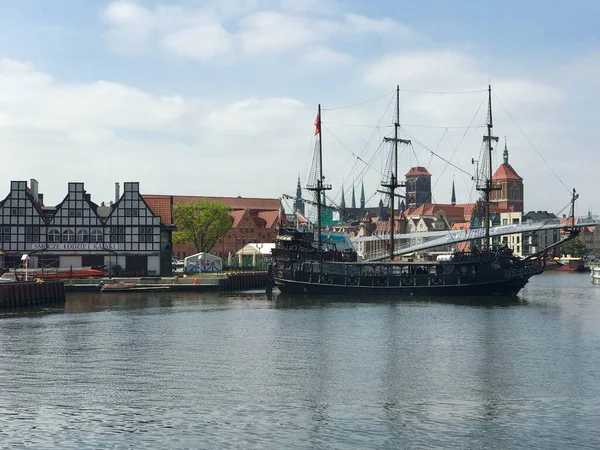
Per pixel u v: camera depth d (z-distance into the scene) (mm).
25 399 49844
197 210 188875
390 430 43594
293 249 134125
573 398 50500
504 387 53594
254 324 87000
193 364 61656
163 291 134000
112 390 52312
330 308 106438
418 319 92938
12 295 102188
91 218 149750
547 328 84500
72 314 95750
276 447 40688
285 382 55000
